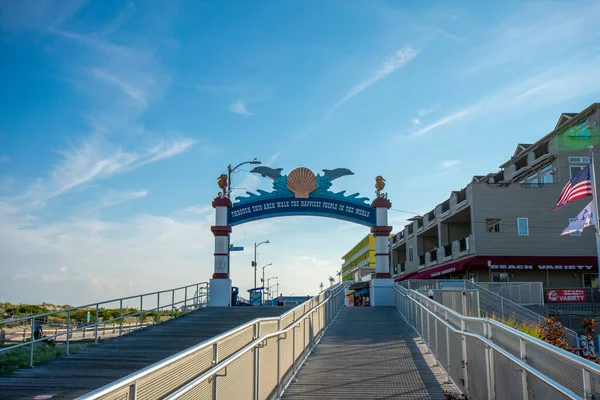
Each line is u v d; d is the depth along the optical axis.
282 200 28.42
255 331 9.04
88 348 15.23
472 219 38.34
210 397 6.78
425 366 12.99
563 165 38.53
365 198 28.55
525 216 38.16
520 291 28.38
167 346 15.49
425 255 49.44
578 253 37.81
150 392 5.43
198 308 24.45
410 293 20.72
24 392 10.55
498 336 8.45
